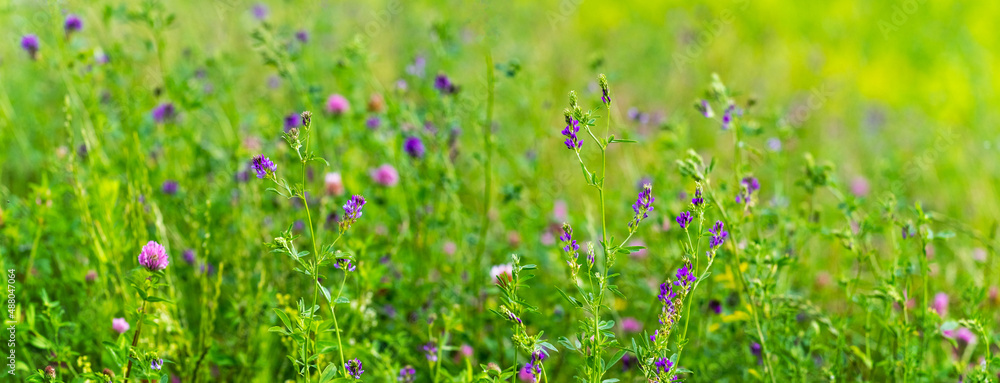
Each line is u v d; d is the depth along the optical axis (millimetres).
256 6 5793
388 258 3766
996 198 5875
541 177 5168
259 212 3826
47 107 5363
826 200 5621
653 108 7004
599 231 4641
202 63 5199
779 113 4508
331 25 5941
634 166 5625
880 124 7387
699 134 6598
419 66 4746
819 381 3340
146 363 2535
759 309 3291
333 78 6016
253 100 5102
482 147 4406
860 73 8711
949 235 3004
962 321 2898
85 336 3186
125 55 4641
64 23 4176
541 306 4035
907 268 3113
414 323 3695
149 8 4234
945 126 7148
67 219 3781
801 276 4273
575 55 7828
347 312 3340
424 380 3439
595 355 2363
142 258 2545
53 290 3523
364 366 3369
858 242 3615
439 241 4363
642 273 3982
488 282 3979
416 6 6980
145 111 4438
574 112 2295
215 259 3854
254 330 3309
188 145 4320
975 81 7520
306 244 3723
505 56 6766
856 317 4121
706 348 3477
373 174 4289
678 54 7473
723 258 3271
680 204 4027
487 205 4035
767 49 8766
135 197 3408
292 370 3416
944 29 9102
